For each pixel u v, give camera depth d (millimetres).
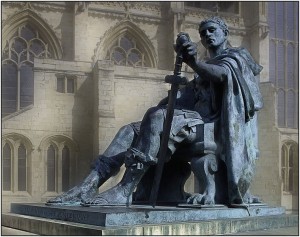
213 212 6207
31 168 46438
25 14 53281
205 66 6809
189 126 6883
